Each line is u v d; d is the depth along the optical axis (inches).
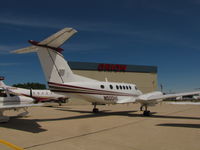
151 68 1445.6
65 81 473.7
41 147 236.7
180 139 280.5
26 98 467.2
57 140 271.9
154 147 239.5
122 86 627.8
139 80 1393.9
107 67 1285.7
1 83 690.8
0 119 410.0
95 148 233.6
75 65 1189.1
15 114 598.9
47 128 360.8
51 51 444.8
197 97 2192.4
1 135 300.8
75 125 395.9
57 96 1127.0
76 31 364.5
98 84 551.8
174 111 733.9
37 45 418.9
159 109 842.8
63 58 470.3
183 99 2064.5
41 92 1071.0
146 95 561.6
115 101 597.9
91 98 534.3
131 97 620.4
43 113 639.8
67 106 1045.8
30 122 433.4
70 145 246.4
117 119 490.3
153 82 1444.4
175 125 401.1
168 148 235.1
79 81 511.2
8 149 227.9
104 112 679.1
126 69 1352.1
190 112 692.1
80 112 676.7
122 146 243.0
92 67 1238.9
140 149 231.1
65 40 403.5
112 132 328.5
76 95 499.8
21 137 288.0
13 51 429.1
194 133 322.3
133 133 321.1
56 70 454.6
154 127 377.1
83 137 291.0
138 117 535.2
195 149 231.8
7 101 430.0
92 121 453.1
